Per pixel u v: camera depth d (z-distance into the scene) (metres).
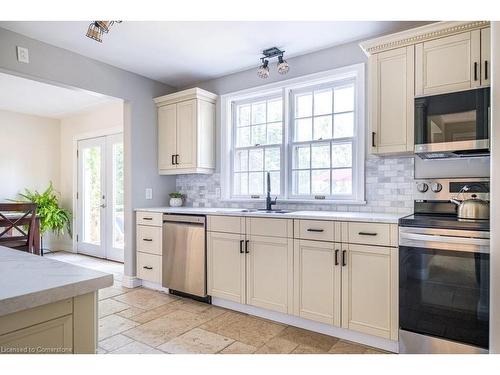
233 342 2.30
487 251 1.75
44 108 5.02
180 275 3.21
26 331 0.78
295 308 2.52
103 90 3.38
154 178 3.94
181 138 3.73
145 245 3.57
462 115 2.06
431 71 2.26
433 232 1.92
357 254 2.25
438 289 1.91
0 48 2.62
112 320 2.69
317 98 3.21
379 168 2.76
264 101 3.58
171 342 2.30
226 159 3.77
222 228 2.94
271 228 2.64
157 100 3.90
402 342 2.03
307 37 2.84
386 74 2.44
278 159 3.45
